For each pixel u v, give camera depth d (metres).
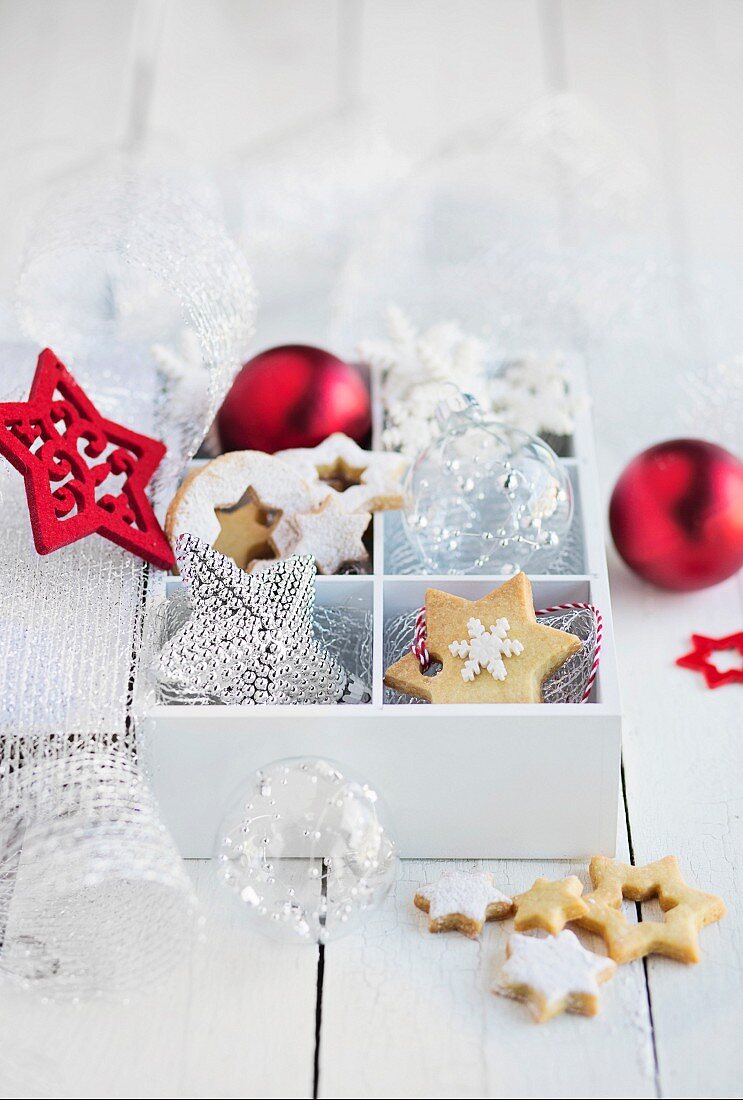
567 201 0.79
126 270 0.66
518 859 0.56
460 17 0.95
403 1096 0.50
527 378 0.66
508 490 0.58
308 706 0.53
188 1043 0.51
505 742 0.53
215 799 0.55
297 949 0.53
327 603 0.59
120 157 0.80
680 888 0.54
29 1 0.94
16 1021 0.52
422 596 0.59
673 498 0.61
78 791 0.52
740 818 0.57
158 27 0.93
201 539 0.58
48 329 0.63
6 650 0.54
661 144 0.85
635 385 0.72
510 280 0.75
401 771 0.54
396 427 0.65
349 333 0.74
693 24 0.93
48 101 0.87
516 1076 0.50
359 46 0.93
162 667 0.54
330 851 0.52
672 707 0.61
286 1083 0.50
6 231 0.76
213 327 0.61
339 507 0.59
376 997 0.52
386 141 0.81
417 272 0.76
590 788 0.54
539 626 0.55
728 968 0.52
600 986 0.52
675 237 0.79
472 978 0.52
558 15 0.95
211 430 0.66
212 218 0.64
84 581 0.56
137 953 0.52
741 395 0.70
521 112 0.79
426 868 0.56
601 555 0.58
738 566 0.62
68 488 0.55
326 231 0.79
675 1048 0.50
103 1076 0.50
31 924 0.53
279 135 0.83
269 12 0.95
